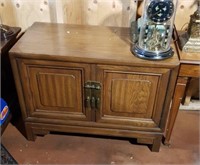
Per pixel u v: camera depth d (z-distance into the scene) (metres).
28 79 1.26
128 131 1.39
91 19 1.54
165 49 1.16
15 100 1.67
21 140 1.53
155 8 1.07
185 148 1.50
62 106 1.35
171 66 1.11
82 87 1.25
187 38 1.21
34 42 1.25
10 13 1.55
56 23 1.49
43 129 1.46
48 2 1.48
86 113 1.35
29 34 1.34
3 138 1.54
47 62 1.17
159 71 1.14
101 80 1.21
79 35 1.34
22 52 1.15
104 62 1.13
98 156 1.44
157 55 1.13
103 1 1.45
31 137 1.50
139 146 1.50
